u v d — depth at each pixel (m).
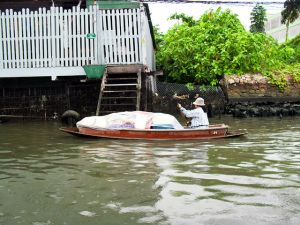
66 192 5.52
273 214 4.55
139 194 5.37
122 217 4.51
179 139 10.17
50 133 11.68
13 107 15.71
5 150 8.93
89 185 5.86
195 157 7.86
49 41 14.67
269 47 20.17
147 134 10.12
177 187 5.68
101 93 13.54
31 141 10.21
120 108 14.77
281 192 5.40
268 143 9.59
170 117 10.77
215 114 17.72
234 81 18.44
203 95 17.58
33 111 15.74
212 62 19.02
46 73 14.68
